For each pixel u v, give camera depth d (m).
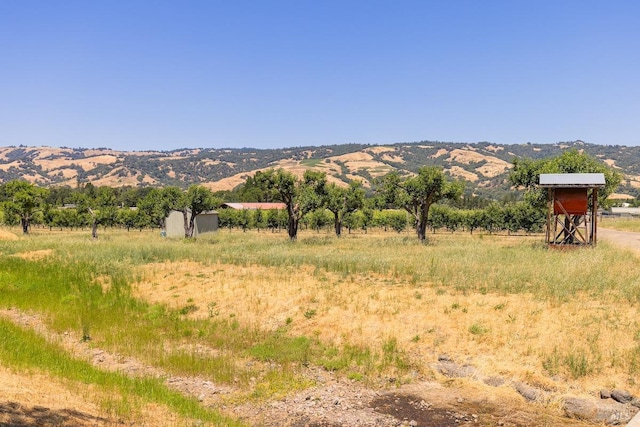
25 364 11.40
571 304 15.88
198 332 16.66
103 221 69.25
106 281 22.88
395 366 13.73
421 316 16.06
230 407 11.66
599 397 11.55
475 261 24.16
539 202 37.28
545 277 19.17
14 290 21.17
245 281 21.23
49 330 16.69
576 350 13.15
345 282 20.39
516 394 12.16
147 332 16.48
